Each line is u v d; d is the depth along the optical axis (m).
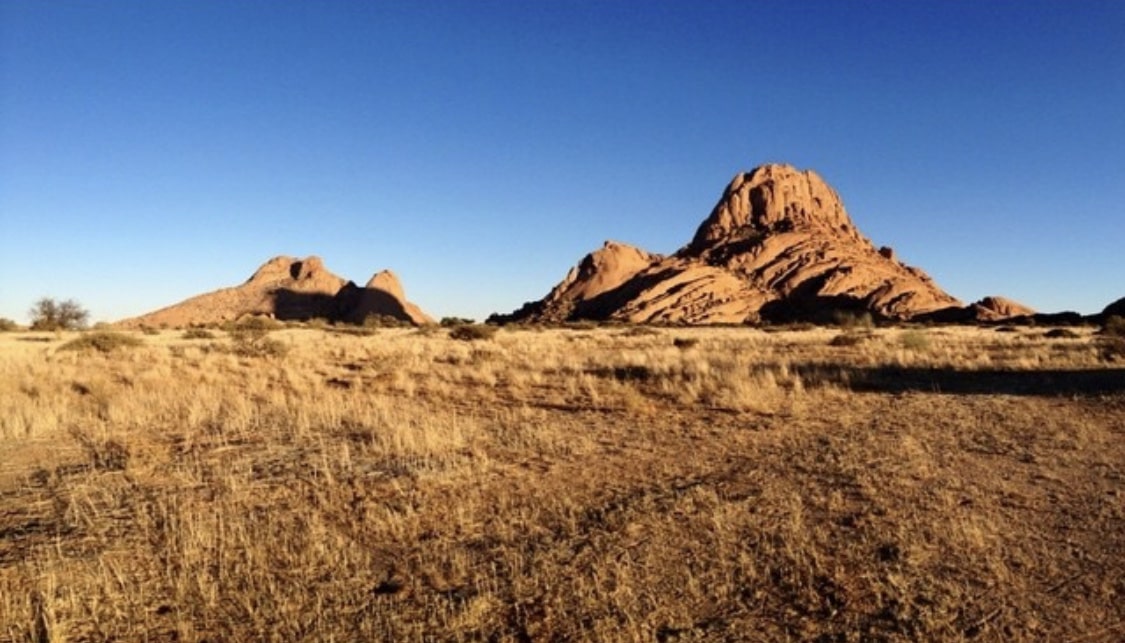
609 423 12.06
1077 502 7.07
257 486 7.92
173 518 6.36
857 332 53.06
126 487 7.90
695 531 6.22
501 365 22.94
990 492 7.47
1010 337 46.72
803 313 122.44
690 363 22.34
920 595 4.87
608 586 5.07
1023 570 5.32
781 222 162.62
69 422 12.08
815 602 4.81
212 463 9.09
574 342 42.47
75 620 4.64
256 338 37.47
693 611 4.70
